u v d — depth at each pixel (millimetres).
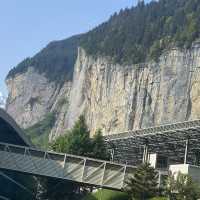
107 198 98875
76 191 110062
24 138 101688
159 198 82562
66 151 109750
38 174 93125
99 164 94312
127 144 116812
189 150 110688
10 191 100438
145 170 85062
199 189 80000
